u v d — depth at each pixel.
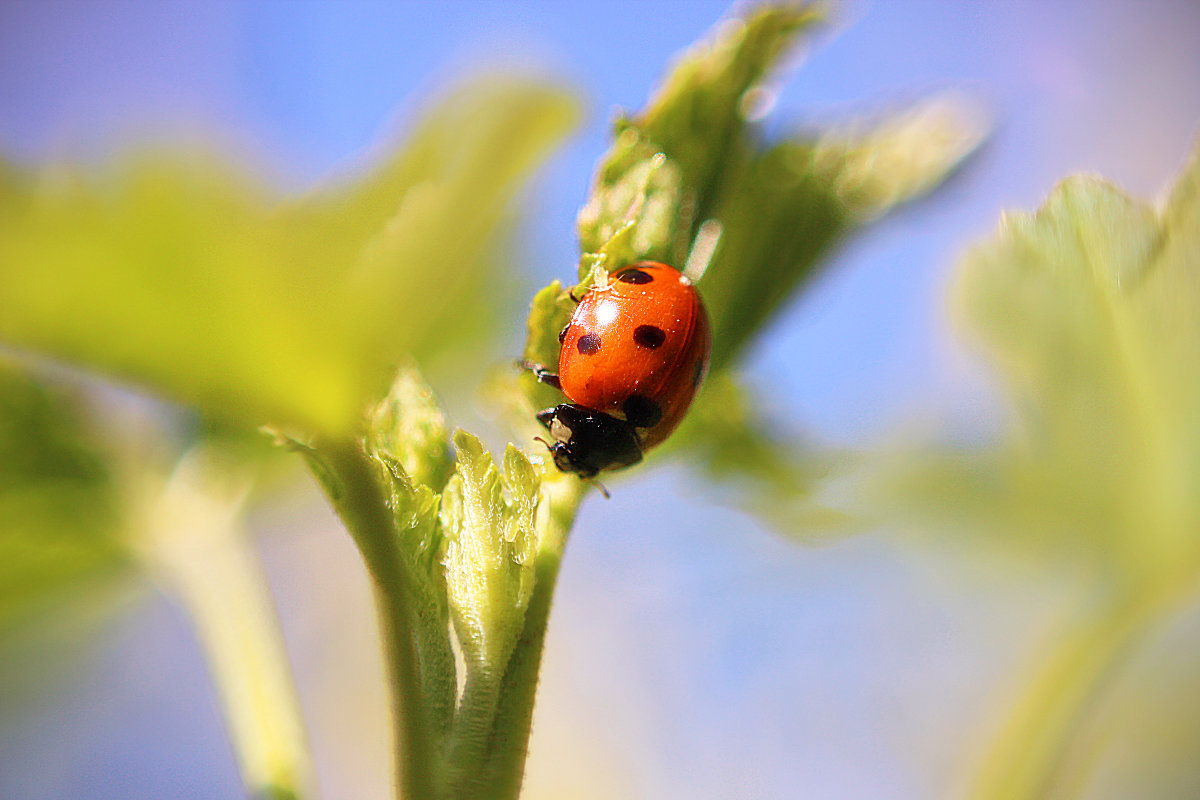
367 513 0.09
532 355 0.10
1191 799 0.12
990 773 0.11
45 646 0.12
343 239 0.08
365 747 0.13
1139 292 0.10
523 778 0.09
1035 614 0.11
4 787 0.12
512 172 0.08
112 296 0.08
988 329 0.11
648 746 0.13
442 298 0.08
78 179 0.08
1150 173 0.13
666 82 0.10
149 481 0.11
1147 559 0.11
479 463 0.09
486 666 0.09
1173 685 0.12
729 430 0.11
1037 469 0.11
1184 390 0.10
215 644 0.11
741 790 0.13
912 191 0.10
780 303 0.10
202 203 0.08
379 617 0.09
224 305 0.08
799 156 0.10
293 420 0.09
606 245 0.10
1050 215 0.10
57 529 0.11
